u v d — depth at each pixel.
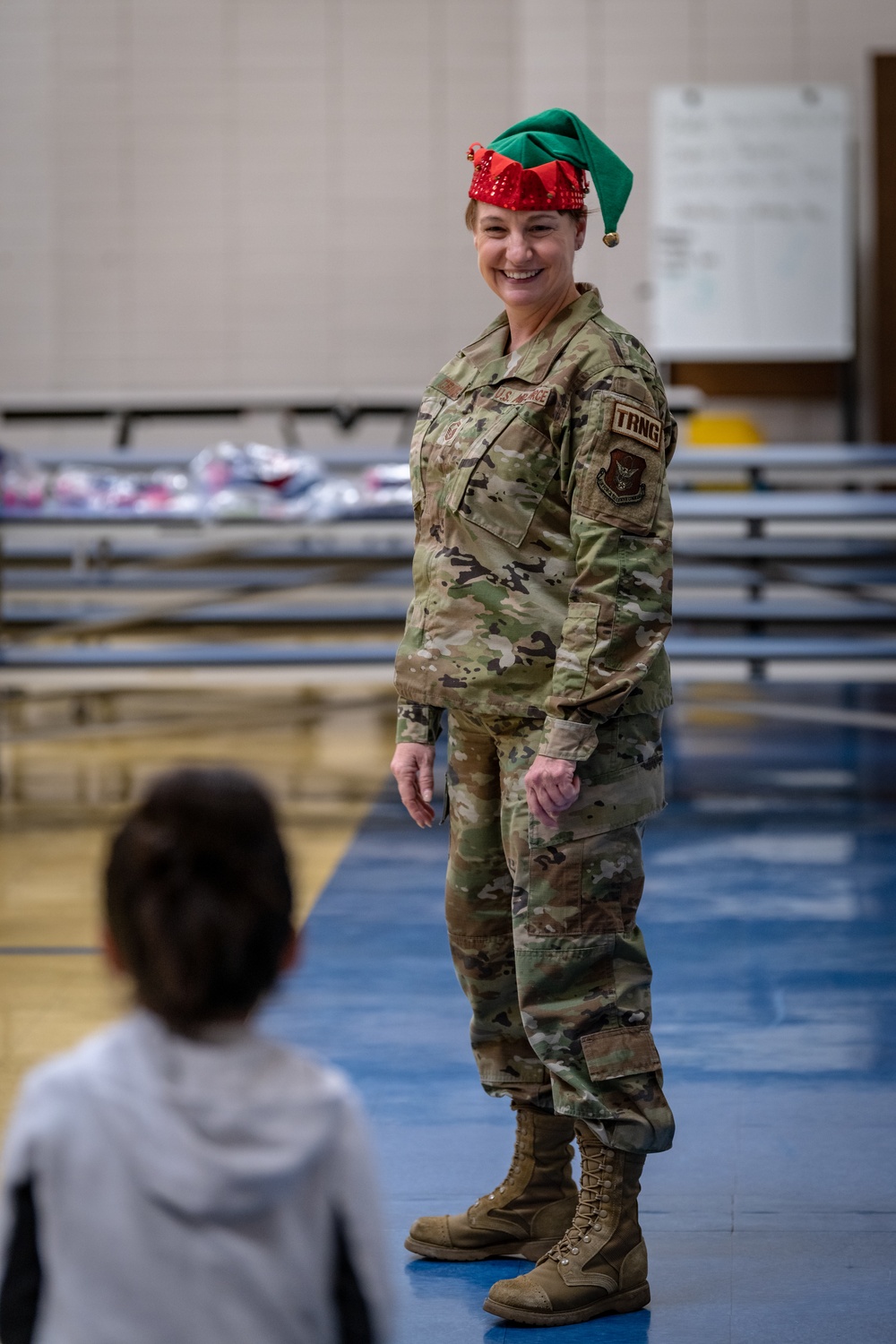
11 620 11.00
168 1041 1.76
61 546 13.87
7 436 17.88
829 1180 4.40
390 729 12.94
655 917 7.30
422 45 17.75
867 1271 3.85
